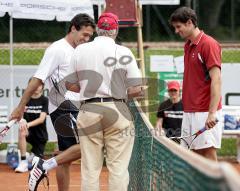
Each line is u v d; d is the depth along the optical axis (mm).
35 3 25141
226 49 51594
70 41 16484
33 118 25219
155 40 61000
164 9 61125
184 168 8305
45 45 52219
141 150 15328
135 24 25125
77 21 16422
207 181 6625
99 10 26312
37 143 25250
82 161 14445
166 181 10359
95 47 14055
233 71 28672
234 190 5801
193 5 39219
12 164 25594
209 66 14609
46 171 16938
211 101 14578
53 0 25344
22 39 54250
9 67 27734
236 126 26625
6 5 24828
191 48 15078
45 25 54531
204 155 15531
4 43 54000
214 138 15250
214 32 63438
